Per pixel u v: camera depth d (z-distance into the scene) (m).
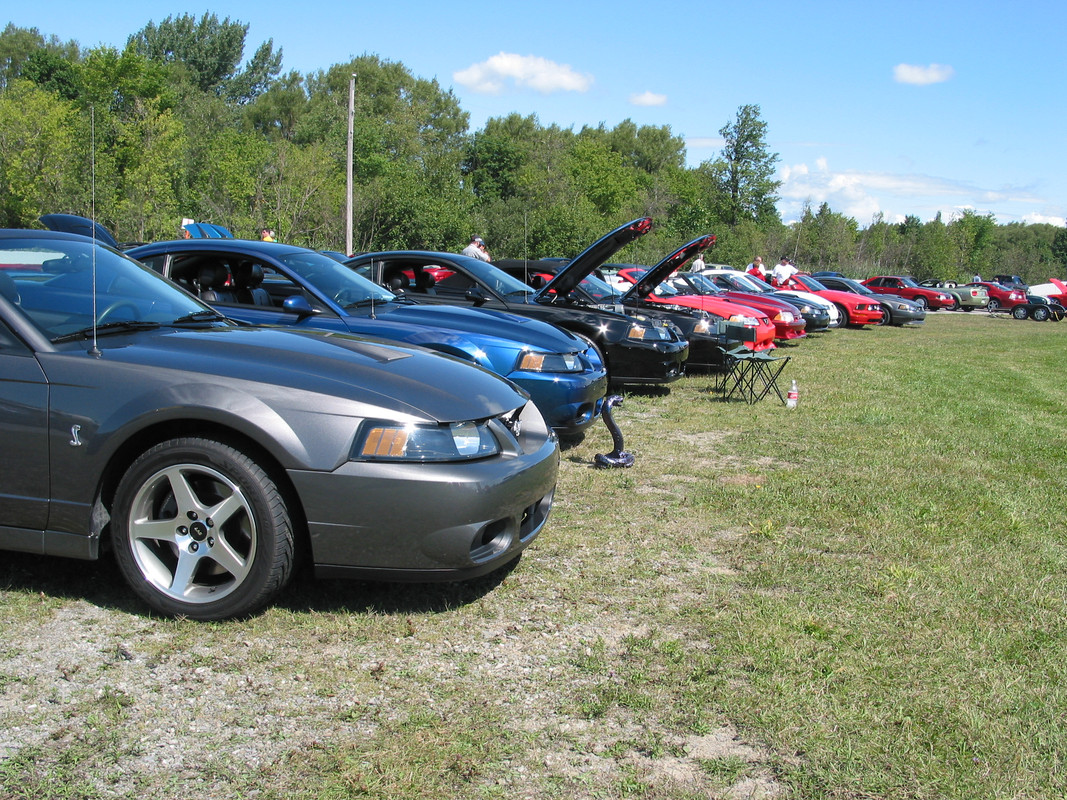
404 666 2.85
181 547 3.03
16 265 3.37
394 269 8.22
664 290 12.79
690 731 2.53
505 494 3.12
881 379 11.19
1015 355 16.17
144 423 2.95
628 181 55.81
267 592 3.00
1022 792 2.29
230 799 2.13
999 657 3.07
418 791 2.19
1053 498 5.37
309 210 32.00
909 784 2.30
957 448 6.84
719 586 3.68
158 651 2.85
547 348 5.97
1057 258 117.00
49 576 3.40
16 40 70.81
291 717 2.51
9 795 2.10
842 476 5.72
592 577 3.73
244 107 71.44
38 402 3.02
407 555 2.98
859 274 52.69
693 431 7.20
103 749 2.31
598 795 2.21
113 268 3.79
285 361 3.19
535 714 2.59
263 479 2.93
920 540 4.38
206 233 15.01
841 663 2.97
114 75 29.36
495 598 3.45
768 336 11.38
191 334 3.43
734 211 64.06
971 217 78.69
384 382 3.15
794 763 2.39
